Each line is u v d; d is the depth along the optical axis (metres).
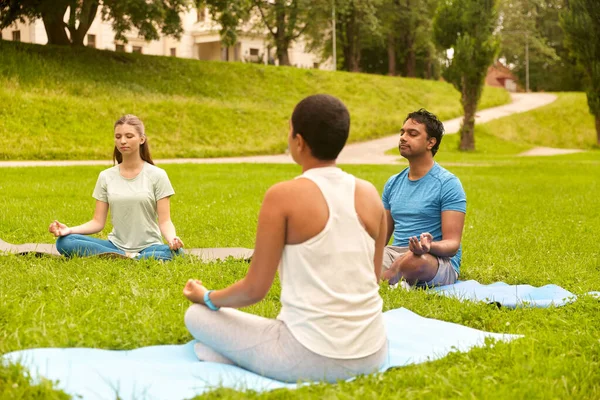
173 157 27.11
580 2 33.00
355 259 3.54
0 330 4.31
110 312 4.86
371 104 43.72
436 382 3.60
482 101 50.00
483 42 35.56
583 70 34.12
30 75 29.28
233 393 3.29
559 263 7.70
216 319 3.72
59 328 4.32
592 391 3.65
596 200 14.73
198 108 32.00
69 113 26.80
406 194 6.62
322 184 3.50
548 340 4.39
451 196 6.39
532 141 43.09
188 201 13.48
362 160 29.36
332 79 45.16
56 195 13.77
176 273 6.39
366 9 51.50
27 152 23.50
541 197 15.32
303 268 3.48
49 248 7.62
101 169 19.69
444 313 5.32
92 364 3.67
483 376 3.75
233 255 7.56
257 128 32.50
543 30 74.81
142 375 3.55
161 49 61.00
